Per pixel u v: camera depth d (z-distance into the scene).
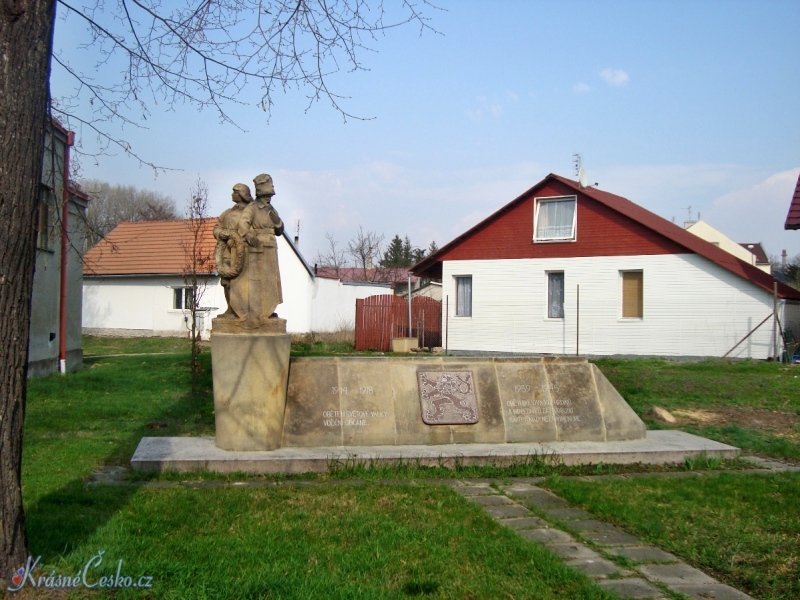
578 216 26.62
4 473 4.14
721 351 24.14
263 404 8.16
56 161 8.03
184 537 5.49
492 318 28.12
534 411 9.10
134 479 7.40
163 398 13.37
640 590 4.83
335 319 40.31
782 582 5.00
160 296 34.59
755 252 66.62
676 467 8.55
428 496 6.86
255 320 8.30
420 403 8.83
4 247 3.99
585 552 5.56
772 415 12.42
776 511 6.60
